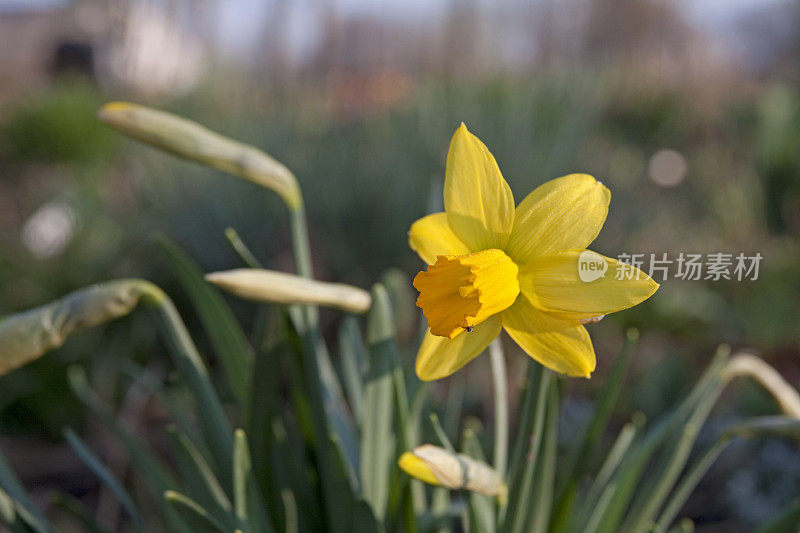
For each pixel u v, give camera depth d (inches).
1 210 75.0
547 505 18.7
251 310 53.9
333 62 109.4
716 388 18.9
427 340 15.2
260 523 18.5
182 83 97.0
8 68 157.1
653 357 50.8
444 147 59.7
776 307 53.5
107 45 136.8
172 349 17.8
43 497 37.0
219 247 58.8
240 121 76.2
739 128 103.4
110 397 45.5
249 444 18.2
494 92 76.5
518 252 15.0
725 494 37.1
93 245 58.9
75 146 93.8
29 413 43.9
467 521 18.6
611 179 65.8
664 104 109.1
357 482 19.6
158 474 20.6
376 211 56.4
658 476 18.9
